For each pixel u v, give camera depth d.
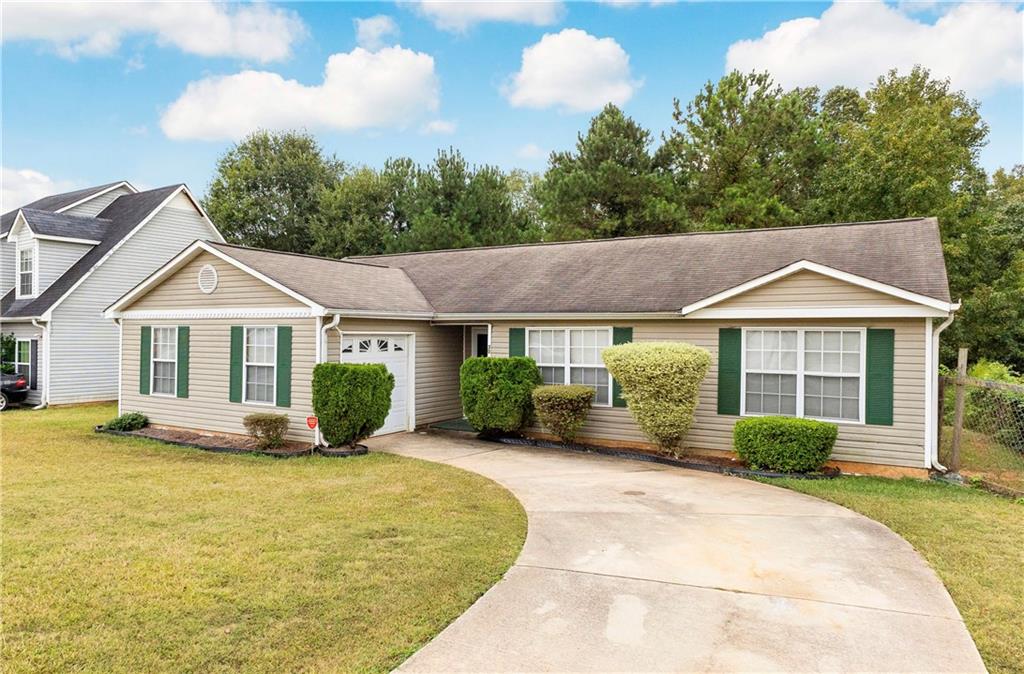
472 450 11.90
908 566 5.79
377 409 11.57
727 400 11.14
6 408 19.02
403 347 13.98
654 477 9.60
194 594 5.05
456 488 8.70
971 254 21.69
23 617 4.64
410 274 16.86
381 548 6.16
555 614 4.74
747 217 23.73
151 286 14.31
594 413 12.46
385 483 9.01
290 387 12.16
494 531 6.75
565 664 4.02
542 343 13.13
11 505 7.79
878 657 4.13
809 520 7.28
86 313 20.02
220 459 10.98
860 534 6.75
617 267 14.17
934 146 20.73
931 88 25.56
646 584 5.33
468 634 4.42
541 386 12.37
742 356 11.01
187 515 7.34
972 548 6.28
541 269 15.20
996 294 19.88
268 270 12.47
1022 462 10.60
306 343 11.95
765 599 5.04
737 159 25.08
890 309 9.65
